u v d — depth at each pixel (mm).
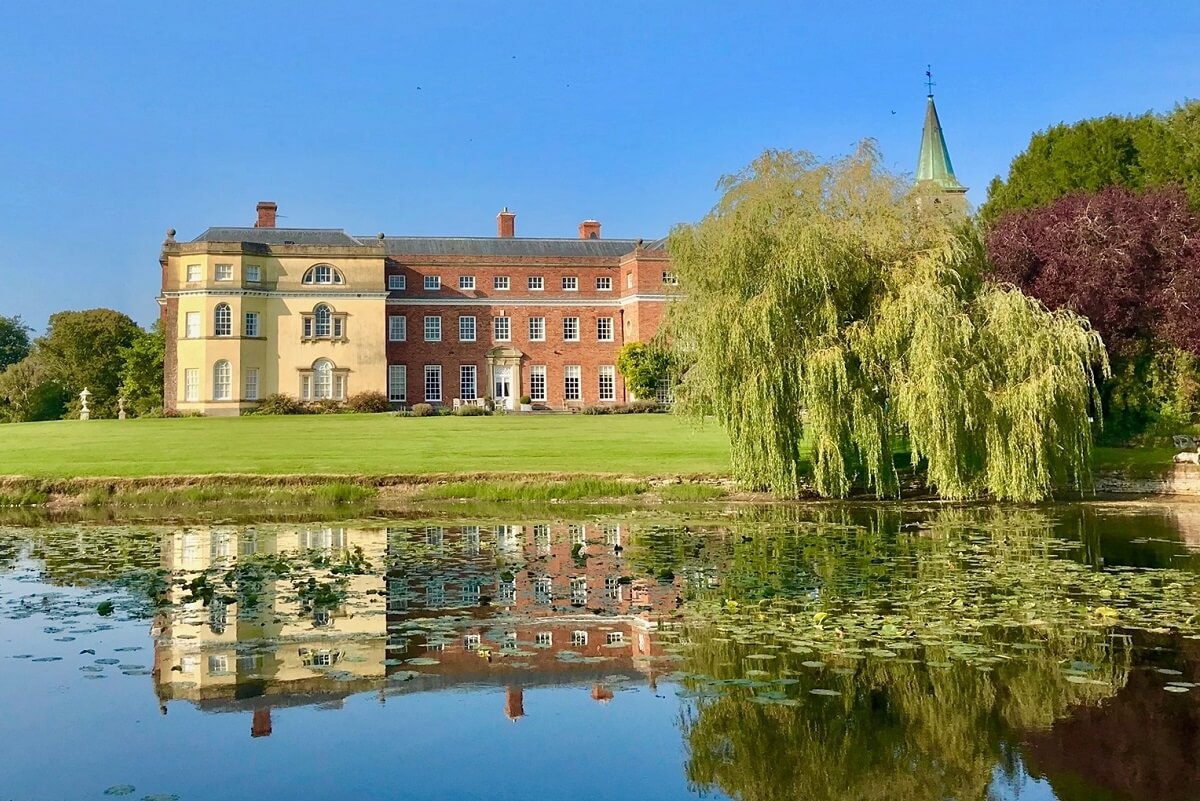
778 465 21172
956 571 12633
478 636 9398
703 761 6426
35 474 24094
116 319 70875
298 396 50031
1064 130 42156
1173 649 8727
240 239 52438
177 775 6211
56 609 10641
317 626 9828
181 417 44156
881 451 21016
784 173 22047
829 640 9062
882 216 21438
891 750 6559
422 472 24625
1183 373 28609
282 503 22781
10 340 93688
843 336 20859
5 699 7586
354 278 51156
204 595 11273
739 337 20719
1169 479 23250
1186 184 34219
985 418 20203
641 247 55469
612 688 7875
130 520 19719
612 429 36500
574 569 13141
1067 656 8516
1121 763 6328
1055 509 20422
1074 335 20594
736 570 12883
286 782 6105
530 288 57188
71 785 6023
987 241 29312
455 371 56094
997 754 6504
